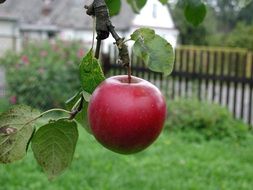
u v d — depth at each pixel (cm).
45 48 1227
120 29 2794
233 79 1070
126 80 115
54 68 1166
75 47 1230
